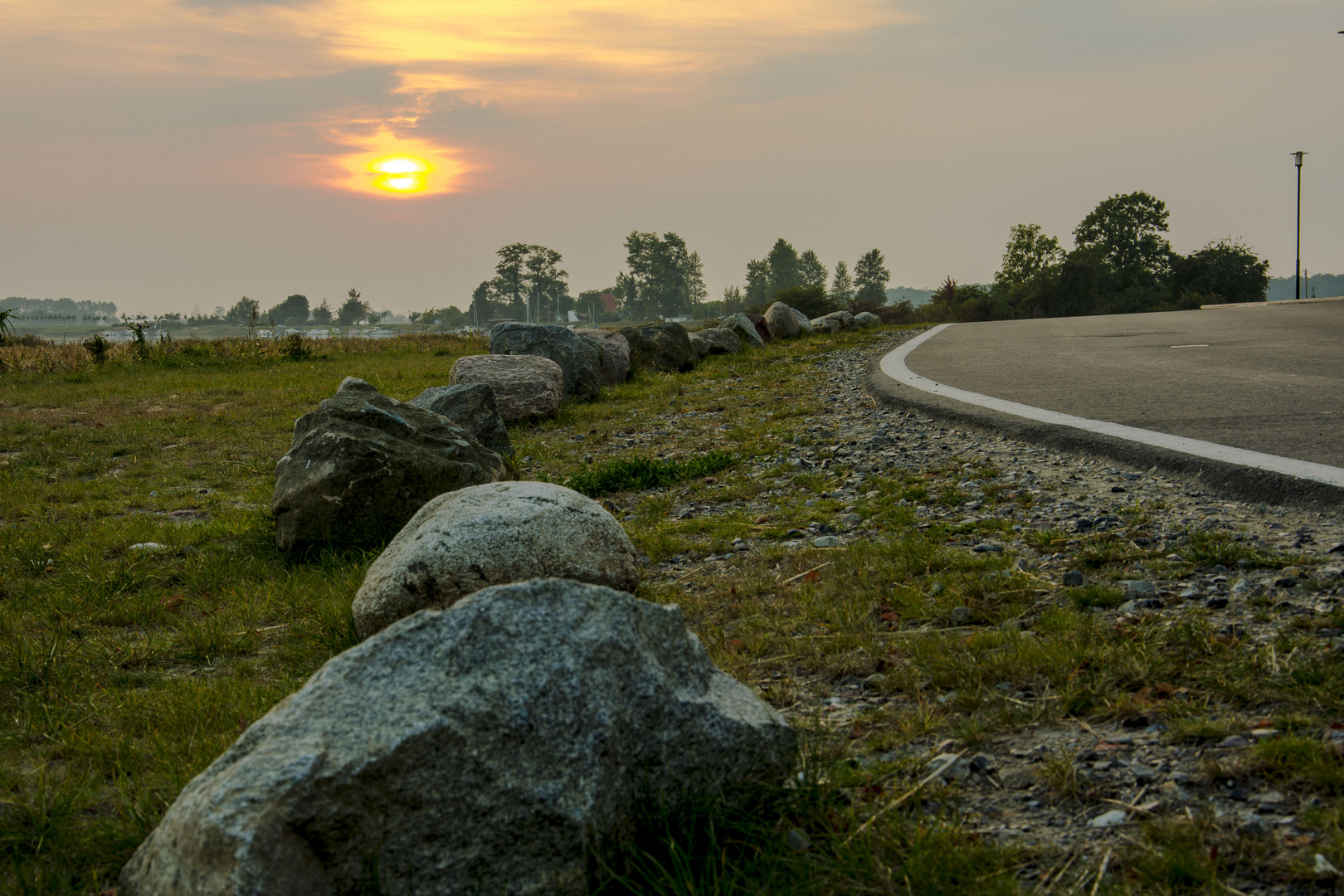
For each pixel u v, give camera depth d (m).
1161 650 2.93
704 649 2.40
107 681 3.74
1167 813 2.10
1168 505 4.57
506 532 3.73
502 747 1.87
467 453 6.21
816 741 2.62
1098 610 3.42
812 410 9.62
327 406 6.15
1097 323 20.12
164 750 2.93
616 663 2.05
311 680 2.02
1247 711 2.49
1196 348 12.16
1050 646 3.05
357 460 5.56
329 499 5.50
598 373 12.61
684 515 5.97
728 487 6.58
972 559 4.14
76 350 19.75
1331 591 3.21
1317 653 2.74
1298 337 13.22
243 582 5.05
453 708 1.87
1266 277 83.50
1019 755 2.48
